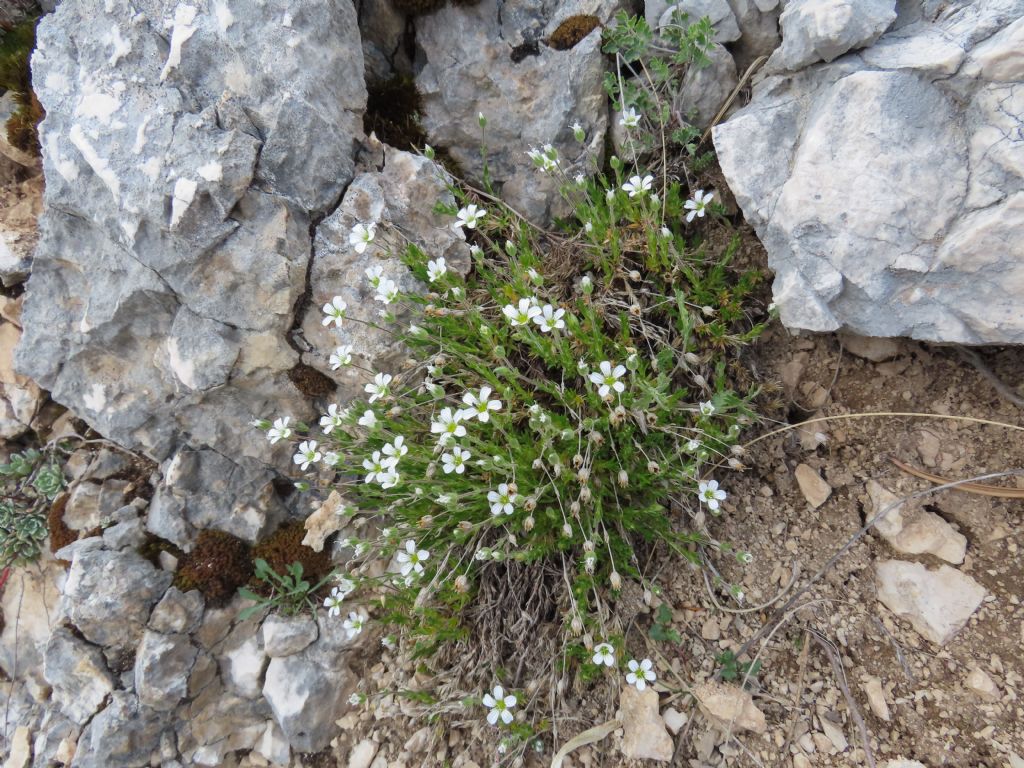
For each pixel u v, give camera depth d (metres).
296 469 0.31
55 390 0.30
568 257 0.30
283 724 0.29
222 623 0.30
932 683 0.23
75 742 0.29
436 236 0.29
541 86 0.30
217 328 0.28
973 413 0.25
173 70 0.27
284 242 0.27
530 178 0.31
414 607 0.26
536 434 0.27
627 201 0.28
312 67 0.27
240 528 0.31
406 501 0.28
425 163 0.29
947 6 0.24
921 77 0.22
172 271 0.27
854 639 0.24
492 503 0.24
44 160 0.28
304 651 0.30
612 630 0.26
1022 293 0.21
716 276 0.27
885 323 0.23
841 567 0.25
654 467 0.24
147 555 0.30
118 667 0.29
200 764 0.29
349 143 0.28
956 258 0.21
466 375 0.28
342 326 0.28
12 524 0.34
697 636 0.26
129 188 0.27
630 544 0.26
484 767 0.26
